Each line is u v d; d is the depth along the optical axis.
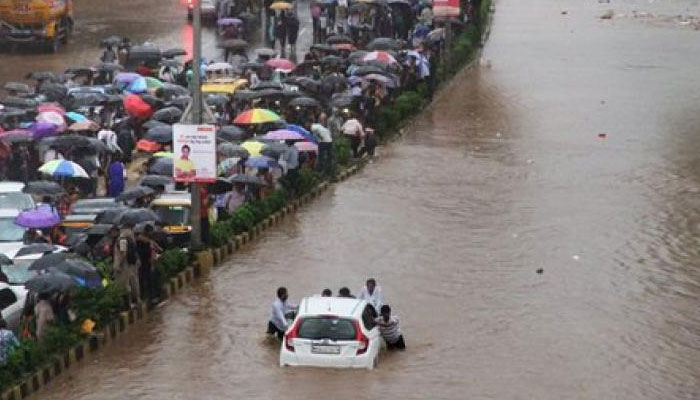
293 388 51.56
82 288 57.59
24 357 52.19
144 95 89.00
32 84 105.88
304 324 53.75
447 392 51.56
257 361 54.94
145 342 57.47
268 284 65.50
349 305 54.69
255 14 128.88
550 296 64.50
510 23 146.38
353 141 91.19
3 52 120.56
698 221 78.75
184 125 65.62
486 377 53.56
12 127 82.50
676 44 136.62
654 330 60.00
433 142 98.19
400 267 68.75
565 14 152.25
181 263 65.56
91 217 66.94
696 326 60.56
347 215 78.31
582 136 101.19
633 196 84.56
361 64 101.56
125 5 147.12
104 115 87.81
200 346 56.94
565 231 76.00
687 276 68.12
